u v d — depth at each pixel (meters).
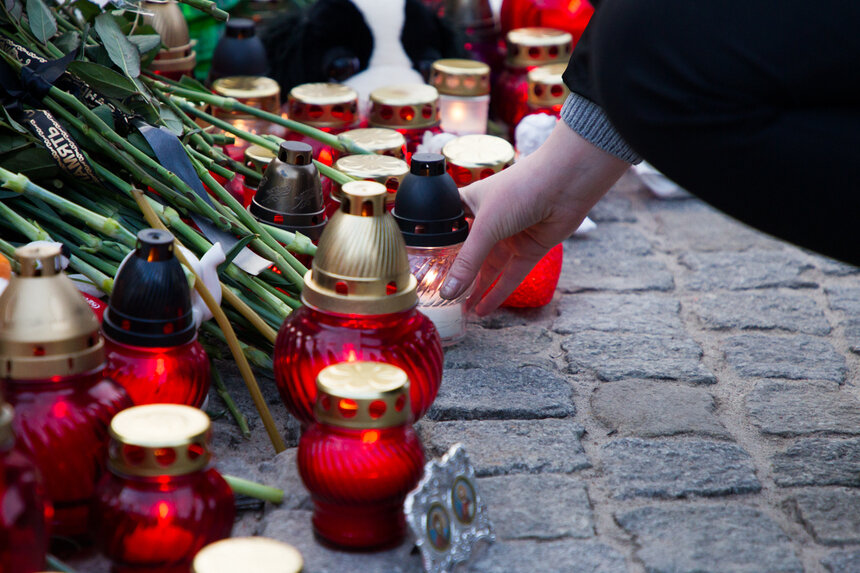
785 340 2.16
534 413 1.80
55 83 1.87
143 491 1.22
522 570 1.34
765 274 2.51
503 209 1.76
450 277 1.79
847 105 1.39
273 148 2.04
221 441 1.66
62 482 1.28
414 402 1.51
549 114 2.87
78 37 2.04
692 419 1.79
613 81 1.51
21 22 1.99
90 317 1.32
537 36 3.06
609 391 1.89
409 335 1.49
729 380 1.97
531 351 2.06
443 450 1.67
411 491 1.33
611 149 1.71
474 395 1.85
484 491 1.53
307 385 1.49
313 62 2.92
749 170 1.45
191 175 1.80
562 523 1.46
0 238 1.77
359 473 1.28
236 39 2.81
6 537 1.09
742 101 1.40
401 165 2.05
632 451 1.68
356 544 1.34
